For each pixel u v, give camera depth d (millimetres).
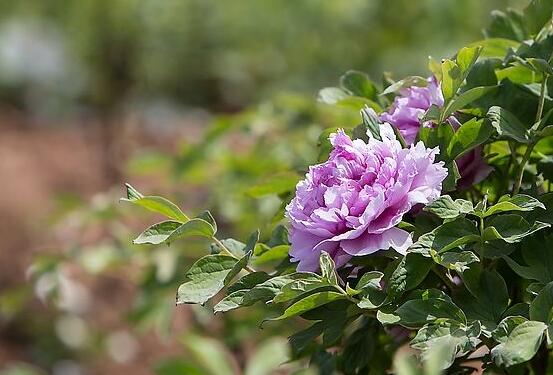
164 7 7750
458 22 5328
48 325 5395
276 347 2535
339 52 6266
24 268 5605
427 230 1955
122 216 3092
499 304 1954
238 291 1935
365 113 2002
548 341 1838
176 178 3166
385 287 1951
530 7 2105
